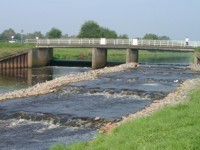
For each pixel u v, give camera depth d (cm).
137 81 5181
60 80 5056
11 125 2683
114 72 6309
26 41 9006
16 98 3769
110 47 8056
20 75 6688
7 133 2450
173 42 7775
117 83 4947
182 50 7725
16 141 2258
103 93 4138
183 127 1853
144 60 12700
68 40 8400
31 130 2536
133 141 1717
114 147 1706
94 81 5125
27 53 8150
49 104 3431
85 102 3553
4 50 8012
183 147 1496
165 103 3136
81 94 4069
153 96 3888
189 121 1984
